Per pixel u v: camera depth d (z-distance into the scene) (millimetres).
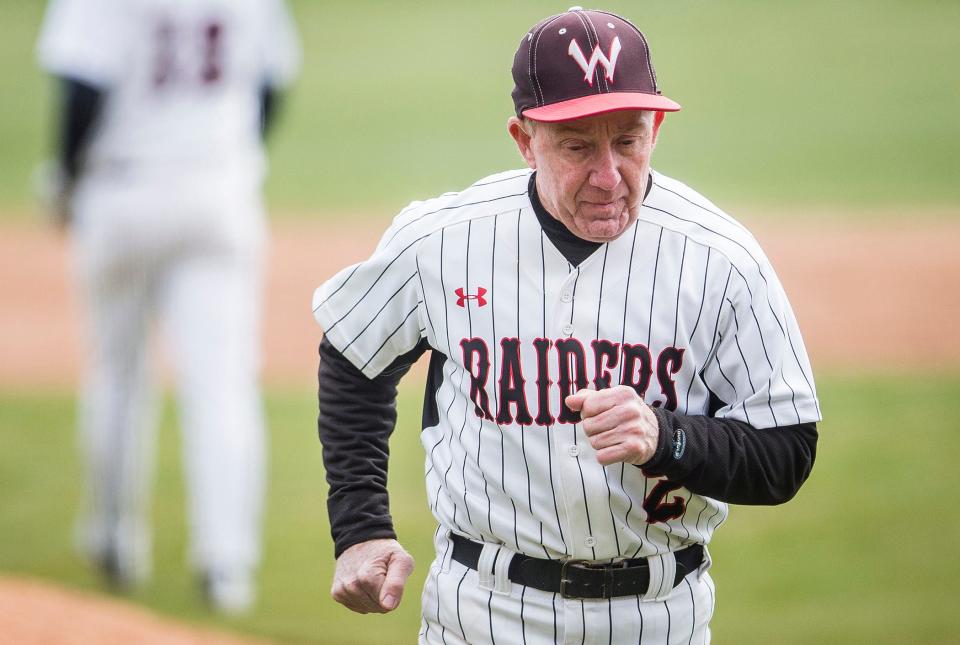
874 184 59625
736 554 23141
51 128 77688
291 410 33312
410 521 24703
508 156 69375
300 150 73438
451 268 8953
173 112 20484
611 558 8953
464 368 8984
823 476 26797
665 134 73750
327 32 112000
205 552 20609
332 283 9586
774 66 92312
